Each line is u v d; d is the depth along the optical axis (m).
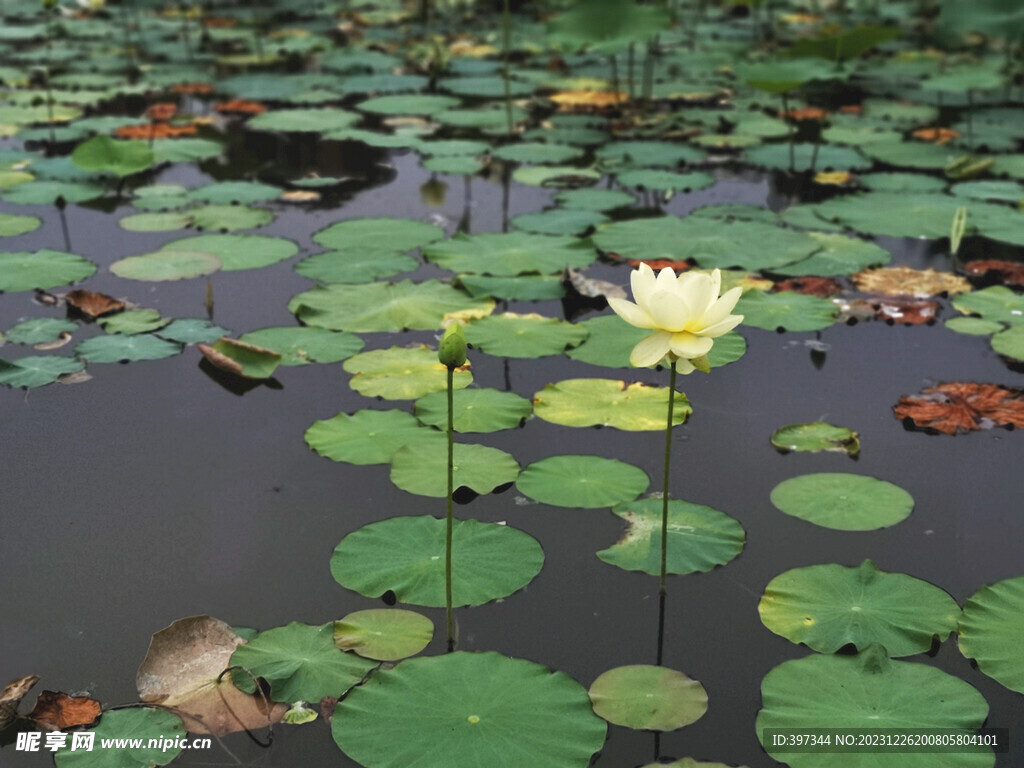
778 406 3.00
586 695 1.84
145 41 10.02
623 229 4.36
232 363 3.13
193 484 2.57
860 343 3.43
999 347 3.34
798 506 2.47
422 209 4.83
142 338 3.33
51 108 6.38
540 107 7.27
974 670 1.95
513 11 11.95
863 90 7.98
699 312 2.00
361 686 1.84
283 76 8.12
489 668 1.89
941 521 2.45
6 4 11.97
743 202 4.97
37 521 2.41
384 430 2.78
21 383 3.03
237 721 1.81
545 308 3.65
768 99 7.63
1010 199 4.90
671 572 2.24
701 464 2.68
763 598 2.14
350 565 2.24
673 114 7.01
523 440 2.79
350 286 3.76
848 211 4.71
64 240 4.30
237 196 4.93
